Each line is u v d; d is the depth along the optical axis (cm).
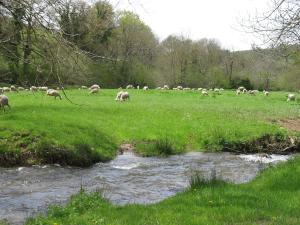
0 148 2058
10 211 1334
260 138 2722
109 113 3391
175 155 2512
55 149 2120
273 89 10675
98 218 1082
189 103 4550
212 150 2664
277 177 1409
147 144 2603
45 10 1330
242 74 11300
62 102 3966
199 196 1259
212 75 11625
